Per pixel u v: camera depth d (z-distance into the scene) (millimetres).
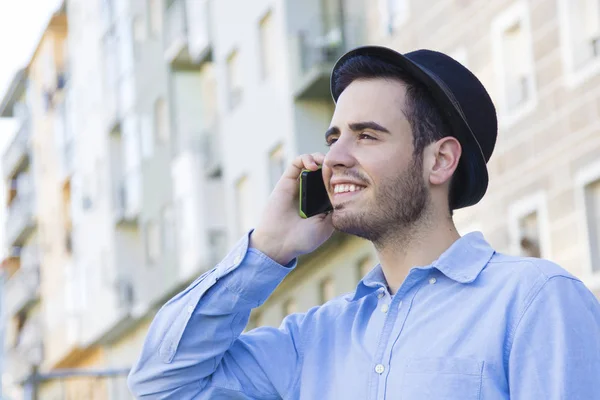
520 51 20438
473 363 3820
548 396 3719
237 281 4504
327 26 27234
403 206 4070
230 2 31703
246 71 30688
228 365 4566
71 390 48250
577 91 18938
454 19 22406
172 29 37594
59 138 52094
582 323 3801
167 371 4523
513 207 20531
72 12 49438
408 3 24094
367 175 4074
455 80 4195
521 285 3900
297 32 27719
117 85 43000
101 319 44656
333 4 27344
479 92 4211
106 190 43969
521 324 3818
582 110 18828
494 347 3830
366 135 4113
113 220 42844
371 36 26078
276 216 4574
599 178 18531
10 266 63312
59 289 52219
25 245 61312
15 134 59688
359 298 4312
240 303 4500
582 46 18906
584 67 18781
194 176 35688
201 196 35469
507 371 3822
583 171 18828
